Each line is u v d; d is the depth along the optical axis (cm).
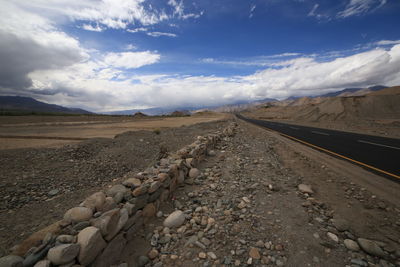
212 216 301
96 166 721
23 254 172
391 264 201
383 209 323
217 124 2284
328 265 201
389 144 941
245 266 200
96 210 236
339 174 505
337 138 1152
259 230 262
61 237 182
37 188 515
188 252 225
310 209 320
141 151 944
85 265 177
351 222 285
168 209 331
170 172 378
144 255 223
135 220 261
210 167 565
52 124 2992
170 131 1644
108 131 2052
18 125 2836
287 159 664
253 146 873
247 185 428
